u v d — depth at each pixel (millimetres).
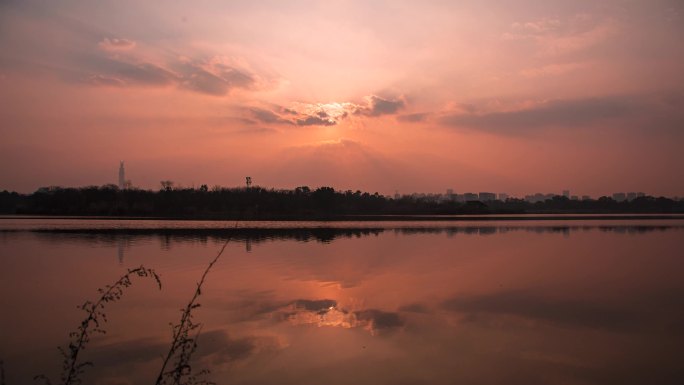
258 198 131750
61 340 13555
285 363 11898
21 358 12133
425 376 11125
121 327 14867
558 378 11055
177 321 15547
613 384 10727
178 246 39469
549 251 37531
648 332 14602
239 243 42750
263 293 20000
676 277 24859
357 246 40750
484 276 24781
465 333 14414
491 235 55438
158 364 11727
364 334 14281
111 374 11078
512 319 16047
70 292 20141
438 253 35656
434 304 18203
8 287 21250
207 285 21766
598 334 14367
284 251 36281
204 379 10852
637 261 31406
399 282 22797
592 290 21156
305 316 16312
